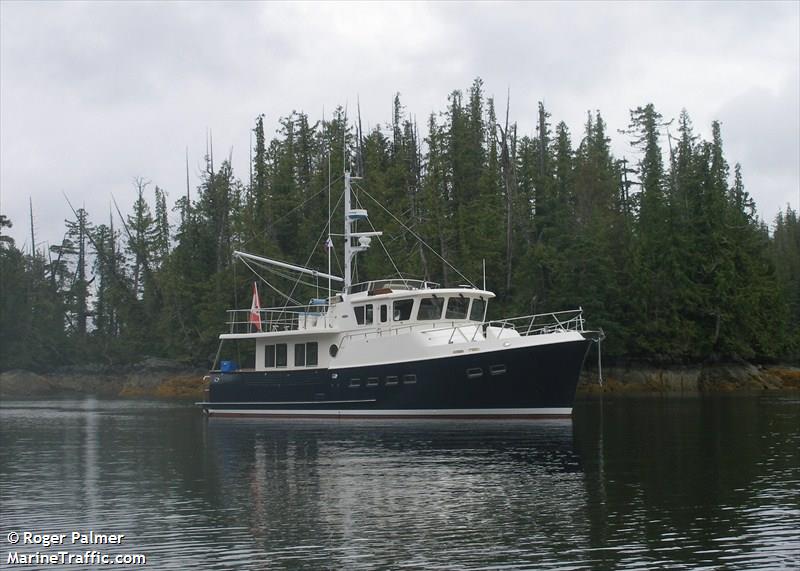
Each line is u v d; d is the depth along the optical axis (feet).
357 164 283.18
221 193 290.97
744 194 298.56
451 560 51.49
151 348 303.27
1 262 319.06
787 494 68.08
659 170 268.21
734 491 69.51
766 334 245.65
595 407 160.76
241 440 111.14
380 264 236.63
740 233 262.88
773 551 52.42
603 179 280.10
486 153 282.56
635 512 62.34
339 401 135.44
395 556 52.49
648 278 228.22
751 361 251.39
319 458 91.30
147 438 117.39
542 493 69.41
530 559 51.44
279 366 143.84
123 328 323.16
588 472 79.15
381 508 64.95
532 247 234.58
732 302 233.14
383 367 131.34
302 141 292.20
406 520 61.05
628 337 227.40
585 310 218.79
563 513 62.28
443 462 86.22
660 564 50.24
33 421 151.43
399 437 108.17
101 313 345.92
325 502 67.67
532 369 122.52
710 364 237.25
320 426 126.41
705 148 257.75
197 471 85.10
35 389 293.02
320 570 50.29
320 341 139.23
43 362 318.45
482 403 125.80
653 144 284.82
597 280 222.89
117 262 350.43
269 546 55.31
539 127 299.79
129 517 64.28
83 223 388.16
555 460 86.74
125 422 146.92
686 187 252.21
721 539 55.06
